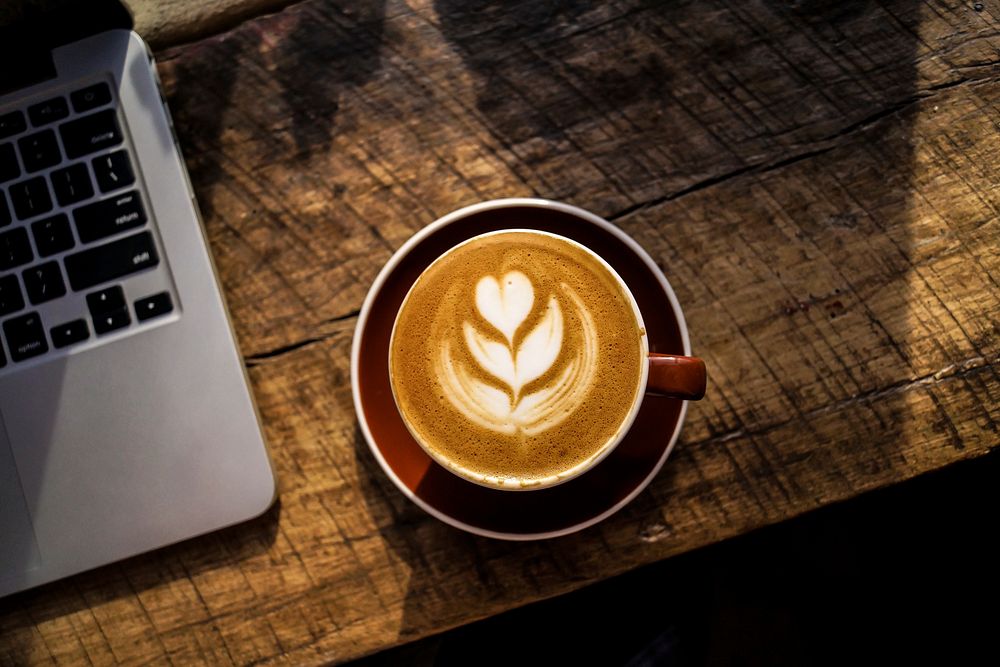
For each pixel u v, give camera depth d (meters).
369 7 0.57
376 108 0.57
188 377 0.54
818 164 0.56
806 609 0.75
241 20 0.57
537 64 0.57
